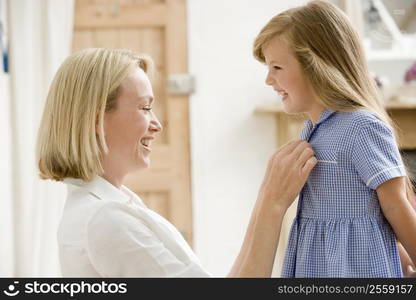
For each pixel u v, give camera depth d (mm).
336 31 2221
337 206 2117
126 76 2180
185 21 5688
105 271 2035
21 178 5352
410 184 2312
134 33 5672
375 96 2260
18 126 5352
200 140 5723
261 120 5719
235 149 5730
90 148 2123
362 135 2062
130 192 2400
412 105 5164
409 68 5676
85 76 2145
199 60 5707
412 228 2035
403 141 5406
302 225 2223
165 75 5711
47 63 5359
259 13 5723
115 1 5633
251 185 5742
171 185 5723
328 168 2127
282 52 2242
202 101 5723
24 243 5355
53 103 2189
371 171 2029
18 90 5352
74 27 5605
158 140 5750
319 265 2139
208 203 5738
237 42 5723
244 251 2326
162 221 2281
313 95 2213
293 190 2129
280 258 5441
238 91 5727
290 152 2195
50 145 2184
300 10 2283
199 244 5730
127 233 2027
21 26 5355
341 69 2205
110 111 2174
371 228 2090
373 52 5684
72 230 2084
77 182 2186
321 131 2195
